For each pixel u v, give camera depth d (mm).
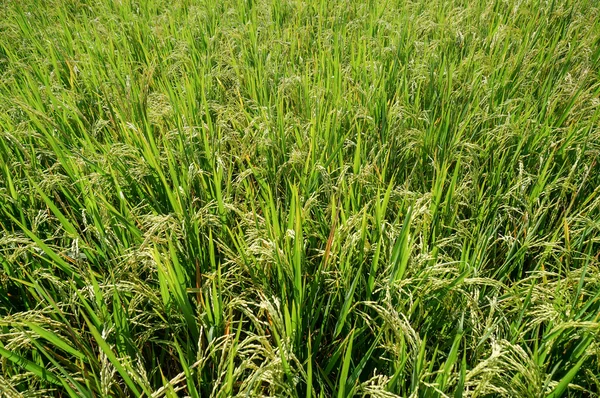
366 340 2244
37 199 3102
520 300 2115
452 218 2645
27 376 2002
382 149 3193
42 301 2271
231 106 4035
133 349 2133
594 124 3596
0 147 3484
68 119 4070
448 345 2113
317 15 6500
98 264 2490
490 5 6117
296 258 2189
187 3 7504
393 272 2193
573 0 6266
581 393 1960
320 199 3047
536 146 3439
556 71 4652
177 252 2557
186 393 2150
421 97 4250
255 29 6051
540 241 2666
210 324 2152
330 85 4371
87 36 5996
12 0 8039
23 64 5156
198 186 3135
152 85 4668
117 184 2730
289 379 1797
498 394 1856
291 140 3600
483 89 4141
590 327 1741
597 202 2617
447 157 3234
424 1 6855
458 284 1993
